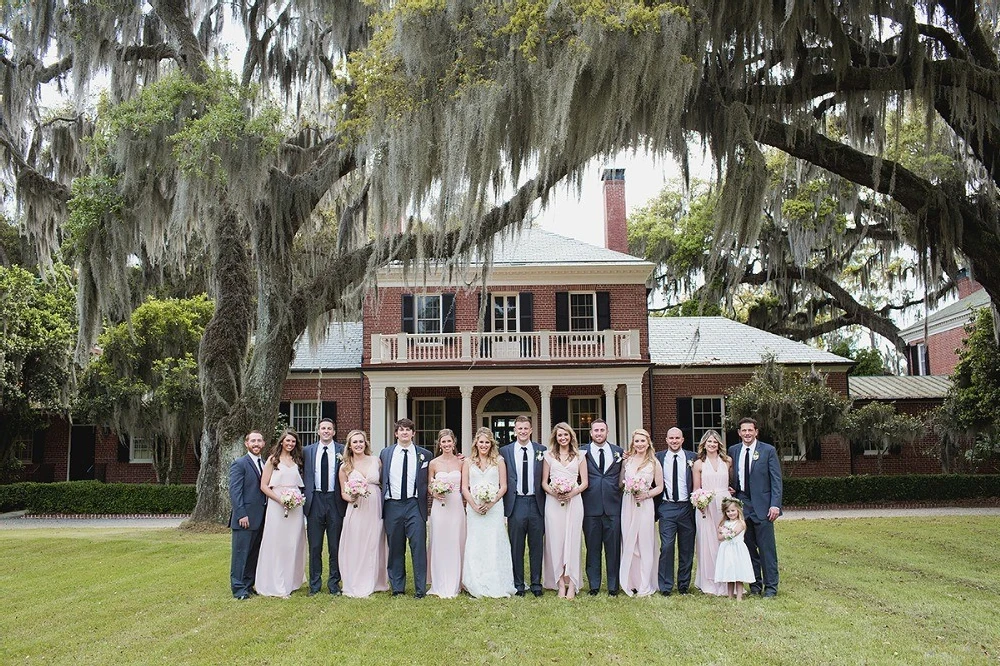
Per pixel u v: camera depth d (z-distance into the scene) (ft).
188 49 47.37
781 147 37.37
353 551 24.16
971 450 63.46
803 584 26.04
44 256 53.26
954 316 93.81
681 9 30.14
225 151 38.78
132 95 49.44
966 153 38.73
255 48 51.29
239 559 23.95
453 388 73.97
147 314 65.36
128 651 18.57
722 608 22.26
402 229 47.03
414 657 17.81
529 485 24.22
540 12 30.17
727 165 33.86
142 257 55.77
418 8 31.42
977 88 35.06
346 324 84.84
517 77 31.50
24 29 46.85
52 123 55.06
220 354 46.91
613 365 69.56
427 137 33.60
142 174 42.19
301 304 46.21
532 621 20.75
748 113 35.60
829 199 80.28
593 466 24.44
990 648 18.49
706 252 98.99
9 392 64.64
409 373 69.46
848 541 36.68
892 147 51.31
